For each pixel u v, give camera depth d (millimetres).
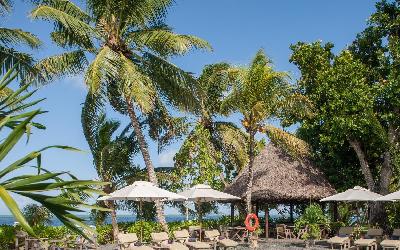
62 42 23438
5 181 2984
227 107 23438
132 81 21250
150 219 28250
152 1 22375
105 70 20406
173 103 24641
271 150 28234
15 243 18281
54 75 22312
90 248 17188
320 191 25734
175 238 18281
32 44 16938
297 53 28516
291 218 28984
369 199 20859
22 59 17188
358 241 18469
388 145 25859
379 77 27047
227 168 31594
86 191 3287
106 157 26078
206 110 30188
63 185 3082
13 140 3002
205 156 28656
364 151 27500
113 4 22625
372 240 18438
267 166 27109
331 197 21844
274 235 26312
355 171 28375
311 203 26234
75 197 3221
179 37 21953
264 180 26125
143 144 23875
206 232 19047
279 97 23594
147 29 23516
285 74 23031
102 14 23016
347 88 25656
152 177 23703
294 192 25328
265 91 23094
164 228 22922
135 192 17828
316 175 26938
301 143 23984
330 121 26062
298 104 23719
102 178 25812
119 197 17797
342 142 26078
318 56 27953
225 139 29797
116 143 26297
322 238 24375
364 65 26984
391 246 17188
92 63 20516
